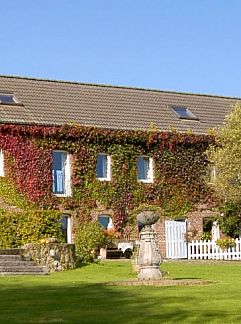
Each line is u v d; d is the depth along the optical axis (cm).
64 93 4047
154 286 1803
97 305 1409
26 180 3584
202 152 4047
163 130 3966
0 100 3728
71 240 3669
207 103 4522
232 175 3719
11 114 3631
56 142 3666
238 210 3878
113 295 1588
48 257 2588
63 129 3672
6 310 1349
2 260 2558
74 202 3697
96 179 3766
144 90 4419
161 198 3928
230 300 1455
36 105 3800
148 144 3906
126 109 4088
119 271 2523
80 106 3947
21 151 3581
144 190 3884
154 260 1988
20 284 1972
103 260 3116
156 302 1434
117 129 3825
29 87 3975
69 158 3712
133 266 2447
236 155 3716
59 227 3145
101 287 1805
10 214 3072
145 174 3931
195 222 4000
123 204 3819
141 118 4028
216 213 4041
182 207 3978
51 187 3641
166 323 1151
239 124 3822
